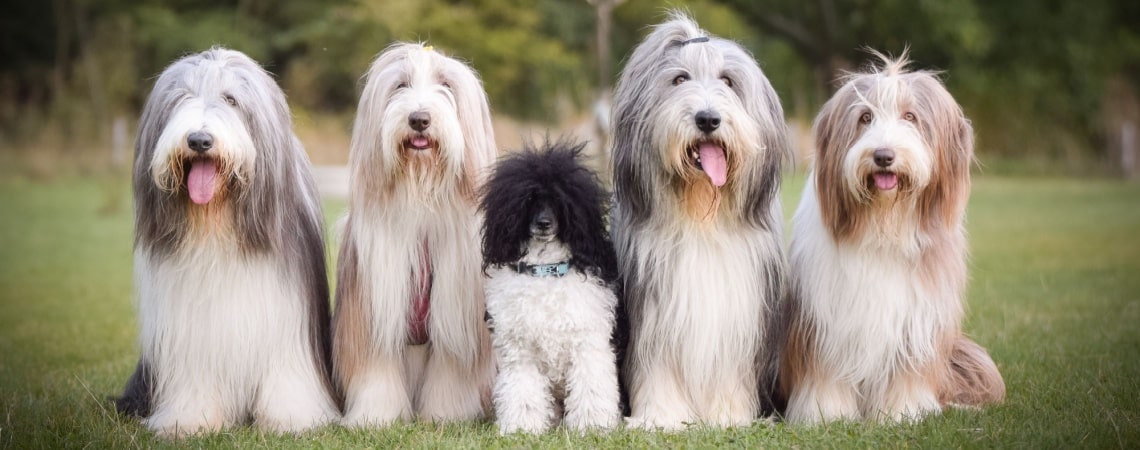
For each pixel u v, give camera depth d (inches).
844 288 187.2
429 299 194.1
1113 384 210.5
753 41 1172.5
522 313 179.3
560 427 184.5
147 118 184.2
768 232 189.8
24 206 727.7
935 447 168.2
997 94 1117.7
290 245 190.7
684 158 177.8
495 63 1025.5
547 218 177.2
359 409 191.9
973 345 210.4
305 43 1089.4
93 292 389.4
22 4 1141.1
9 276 430.0
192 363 189.8
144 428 191.3
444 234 191.3
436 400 198.8
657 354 190.1
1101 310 304.7
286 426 188.2
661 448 170.6
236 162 176.1
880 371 190.5
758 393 198.2
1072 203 695.1
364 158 188.1
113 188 780.0
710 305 186.1
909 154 174.2
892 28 1143.6
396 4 968.9
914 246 183.9
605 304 182.7
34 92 1137.4
